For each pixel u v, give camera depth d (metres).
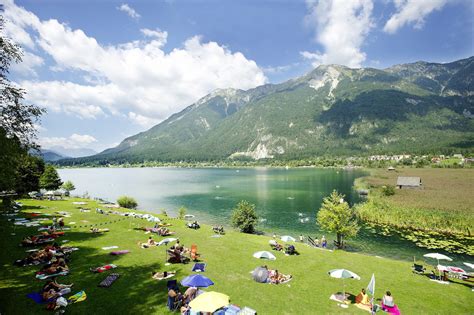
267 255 27.77
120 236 37.94
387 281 26.84
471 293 24.61
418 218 59.91
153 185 162.12
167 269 26.03
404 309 21.25
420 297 23.44
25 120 26.62
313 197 104.62
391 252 44.72
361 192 105.00
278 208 85.06
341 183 146.62
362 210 70.25
